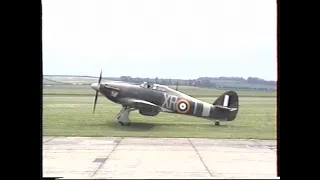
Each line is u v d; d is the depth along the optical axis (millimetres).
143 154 19484
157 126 37031
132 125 36719
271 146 23891
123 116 35031
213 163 16406
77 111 44406
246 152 20734
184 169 14578
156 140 27766
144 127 36156
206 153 20172
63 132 31688
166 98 34531
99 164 15672
